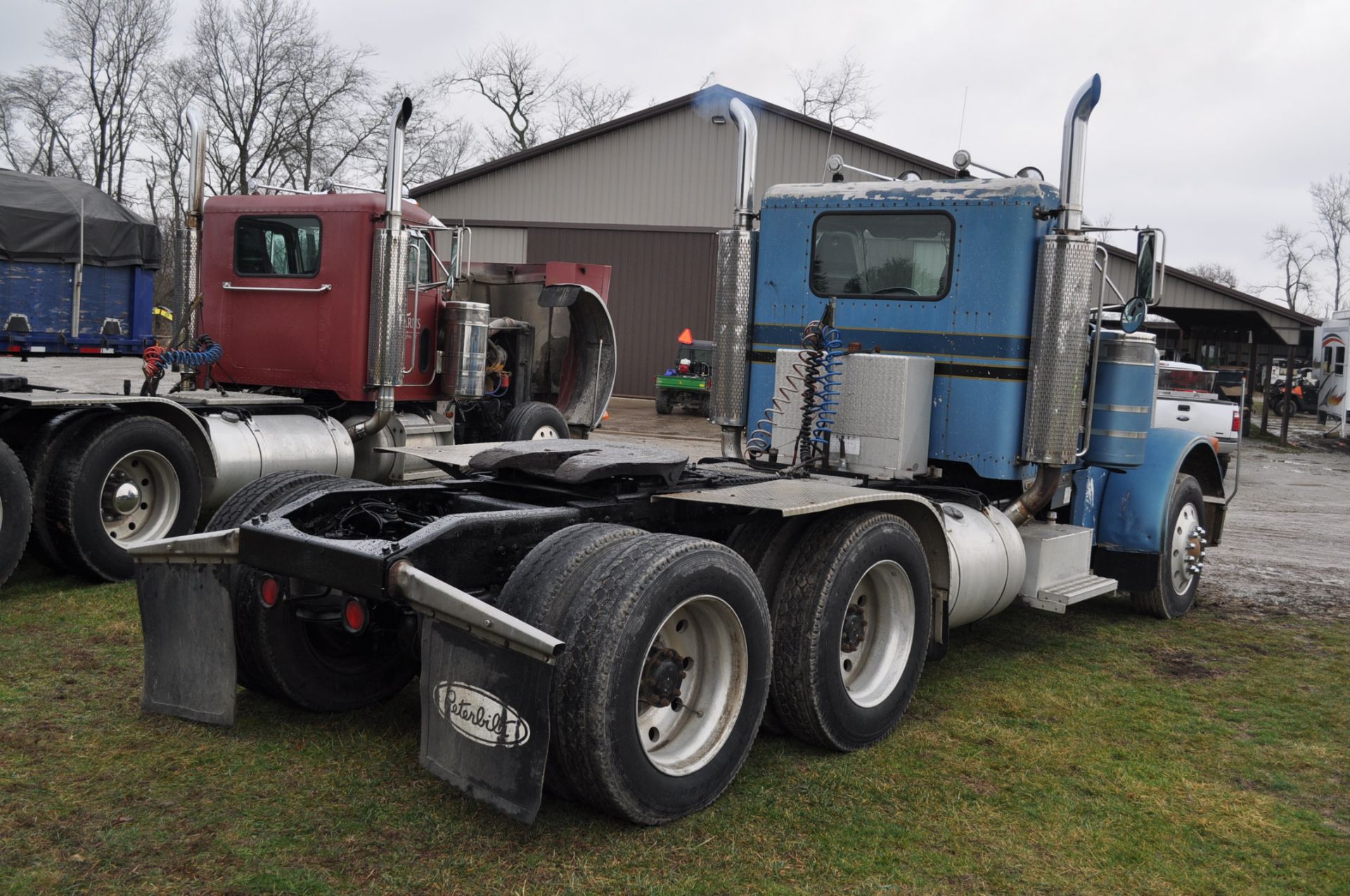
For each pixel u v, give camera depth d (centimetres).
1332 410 2359
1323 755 412
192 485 629
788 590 380
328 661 403
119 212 1025
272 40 3831
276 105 3878
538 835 314
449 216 2345
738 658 344
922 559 422
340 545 322
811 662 373
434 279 858
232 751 365
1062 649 552
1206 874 313
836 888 293
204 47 3828
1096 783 376
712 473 469
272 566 340
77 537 567
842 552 382
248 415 723
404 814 323
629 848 308
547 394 1013
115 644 477
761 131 2150
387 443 822
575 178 2283
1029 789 367
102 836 301
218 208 821
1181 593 631
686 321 2273
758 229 570
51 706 399
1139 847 328
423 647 308
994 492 539
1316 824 351
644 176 2253
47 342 962
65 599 553
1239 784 381
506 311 1013
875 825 333
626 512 396
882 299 521
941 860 312
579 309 988
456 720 299
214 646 363
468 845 305
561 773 311
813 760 386
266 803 326
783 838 321
